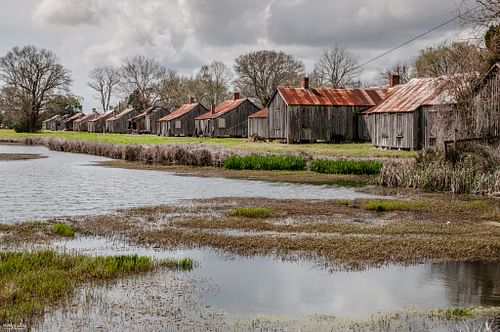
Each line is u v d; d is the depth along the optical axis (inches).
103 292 426.9
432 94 1843.0
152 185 1215.6
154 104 5575.8
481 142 1158.3
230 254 555.2
